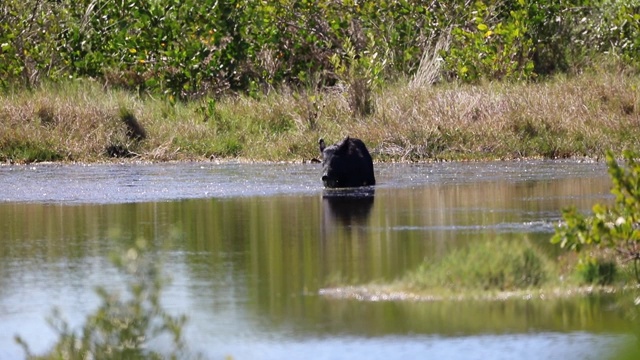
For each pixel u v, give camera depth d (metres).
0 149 72.19
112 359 25.72
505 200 50.94
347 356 26.19
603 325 28.34
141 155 73.06
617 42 92.06
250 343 27.23
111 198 54.28
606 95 77.31
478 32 87.19
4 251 39.38
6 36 87.31
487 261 33.03
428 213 47.16
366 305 30.64
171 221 46.06
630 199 33.62
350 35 90.12
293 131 76.12
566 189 54.59
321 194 54.97
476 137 71.56
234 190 56.97
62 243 40.88
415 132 72.00
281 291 32.34
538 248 36.22
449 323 28.69
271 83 86.56
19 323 29.59
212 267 35.84
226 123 77.81
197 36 86.00
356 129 73.50
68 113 76.00
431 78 83.94
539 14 89.44
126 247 39.72
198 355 25.83
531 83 82.81
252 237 41.66
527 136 72.00
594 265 33.06
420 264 35.09
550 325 28.42
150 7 86.69
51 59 88.19
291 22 88.25
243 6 86.75
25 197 55.06
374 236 41.22
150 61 87.31
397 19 89.31
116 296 26.80
